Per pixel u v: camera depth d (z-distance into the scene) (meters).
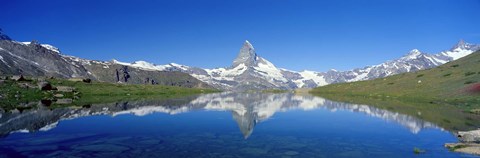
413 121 67.19
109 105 102.12
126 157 38.22
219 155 39.50
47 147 42.75
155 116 76.12
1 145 43.44
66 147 43.00
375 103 116.38
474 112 80.50
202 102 127.12
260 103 124.81
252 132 55.72
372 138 50.25
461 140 47.53
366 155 39.72
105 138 49.44
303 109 97.19
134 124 63.06
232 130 57.31
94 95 142.25
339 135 52.94
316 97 167.12
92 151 41.03
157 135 52.22
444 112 82.38
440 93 126.94
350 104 114.06
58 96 123.88
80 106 95.50
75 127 58.34
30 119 65.75
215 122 66.94
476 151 40.28
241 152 41.06
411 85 159.88
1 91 116.25
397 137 50.81
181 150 41.94
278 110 94.38
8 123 60.38
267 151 41.81
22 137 48.59
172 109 94.31
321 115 80.12
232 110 93.31
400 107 98.06
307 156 39.34
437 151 41.16
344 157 38.78
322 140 49.03
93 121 66.00
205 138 49.84
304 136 52.09
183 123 65.38
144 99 136.38
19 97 111.19
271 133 54.59
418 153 40.38
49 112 78.31
